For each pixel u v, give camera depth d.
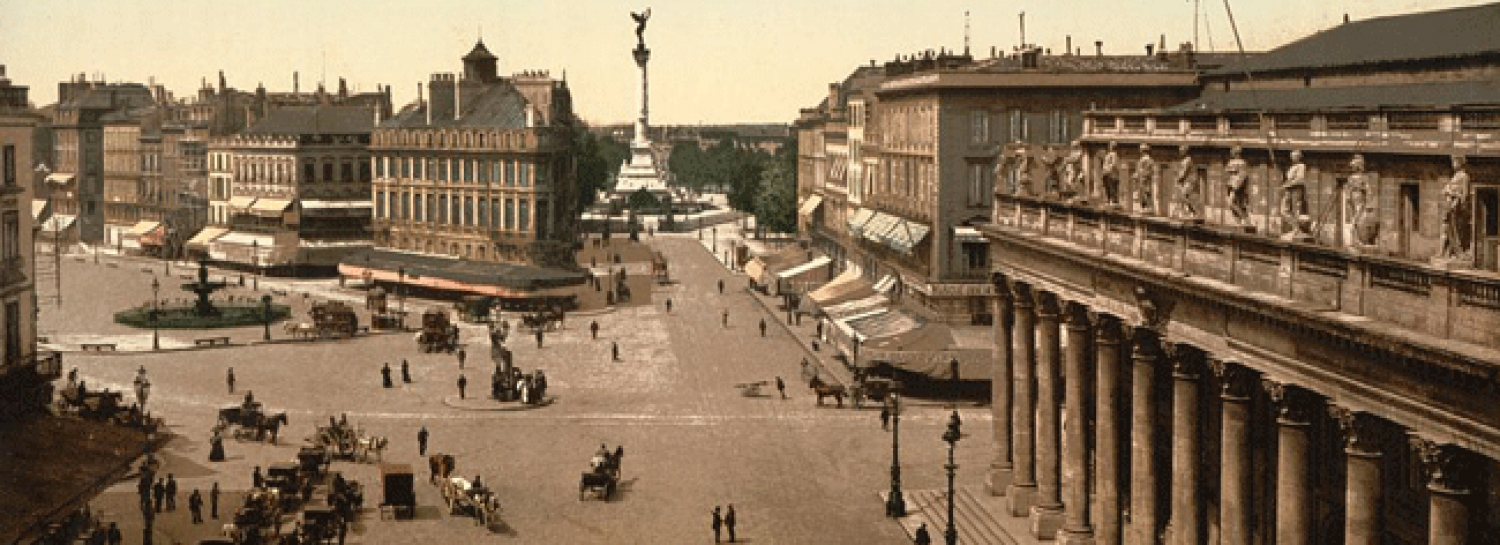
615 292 149.62
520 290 135.12
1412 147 36.38
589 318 132.50
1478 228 33.50
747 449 76.56
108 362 105.75
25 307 64.00
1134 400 47.91
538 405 89.00
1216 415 49.62
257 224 175.12
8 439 55.22
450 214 156.25
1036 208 58.22
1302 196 38.03
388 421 84.50
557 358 108.19
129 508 63.97
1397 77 54.00
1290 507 37.81
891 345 89.44
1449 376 30.42
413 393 93.56
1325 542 43.81
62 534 55.44
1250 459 41.31
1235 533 41.34
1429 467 31.53
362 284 159.25
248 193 178.00
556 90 162.12
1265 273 39.44
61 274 169.00
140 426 71.00
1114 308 49.28
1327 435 43.31
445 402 89.81
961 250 97.88
